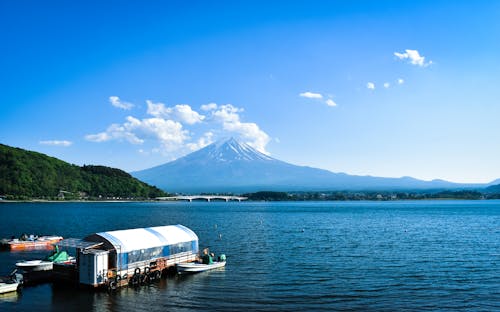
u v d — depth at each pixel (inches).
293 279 2004.2
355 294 1753.2
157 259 1969.7
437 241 3462.1
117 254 1793.8
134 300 1641.2
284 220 5984.3
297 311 1534.2
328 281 1971.0
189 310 1537.9
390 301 1654.8
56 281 1867.6
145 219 5851.4
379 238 3683.6
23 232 4015.8
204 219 6131.9
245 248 3031.5
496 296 1727.4
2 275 2095.2
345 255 2714.1
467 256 2679.6
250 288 1833.2
